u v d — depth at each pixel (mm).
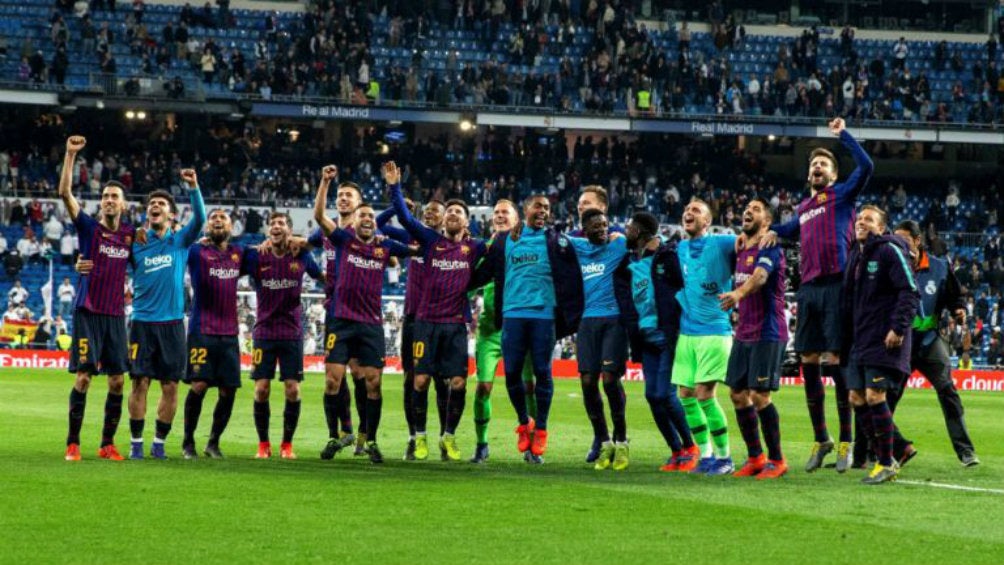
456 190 104125
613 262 28938
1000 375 84750
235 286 30672
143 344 29469
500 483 24891
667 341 28344
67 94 96062
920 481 26422
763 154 116500
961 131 108250
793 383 82750
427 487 24078
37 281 91250
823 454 28328
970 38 120438
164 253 29609
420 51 106000
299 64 103562
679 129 105875
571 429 40688
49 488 23188
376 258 30266
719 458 27844
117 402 29375
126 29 104000
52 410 44812
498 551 17594
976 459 30172
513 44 110062
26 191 96062
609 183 107938
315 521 19906
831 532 19375
